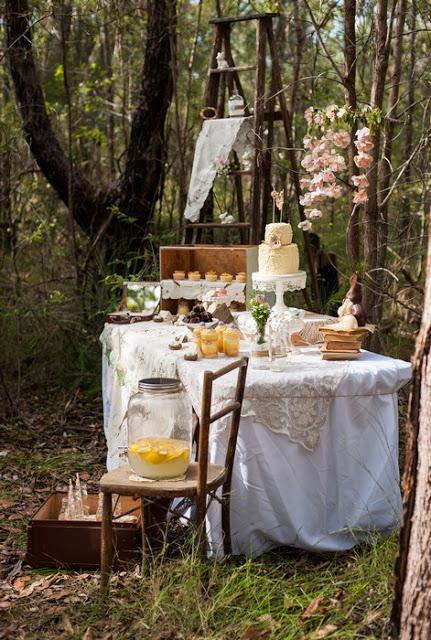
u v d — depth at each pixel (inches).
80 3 291.6
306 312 203.2
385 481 159.0
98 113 394.6
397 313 303.1
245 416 153.0
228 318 204.2
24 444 231.0
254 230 245.3
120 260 290.5
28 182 322.7
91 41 377.4
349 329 165.6
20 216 326.0
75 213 309.1
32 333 286.4
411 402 109.4
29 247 333.1
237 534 155.6
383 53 214.4
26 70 295.9
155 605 131.4
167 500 155.7
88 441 234.7
